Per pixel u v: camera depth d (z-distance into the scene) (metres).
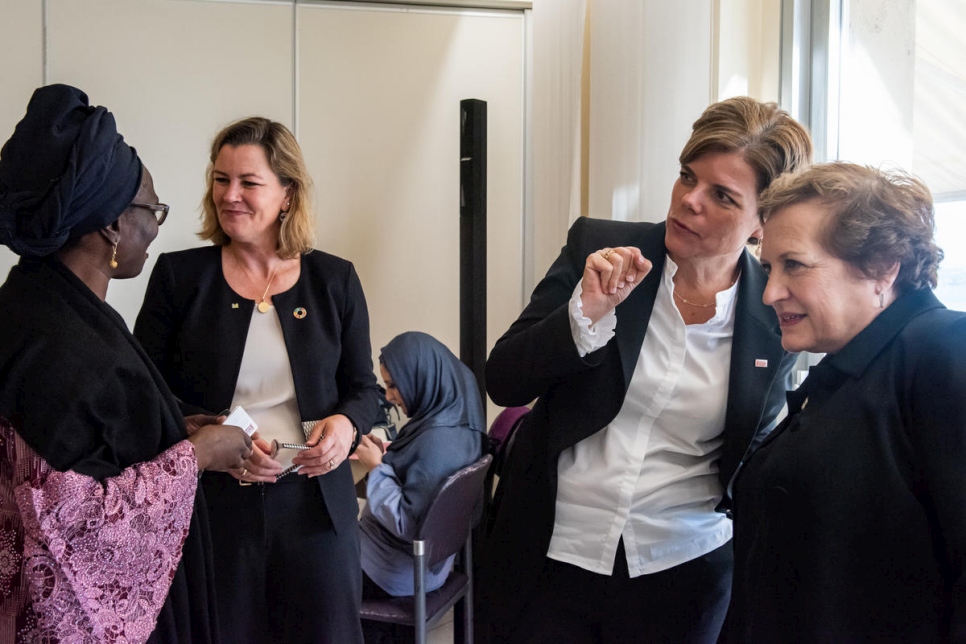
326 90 3.20
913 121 1.72
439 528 1.99
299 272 1.76
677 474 1.32
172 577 1.13
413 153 3.26
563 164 2.84
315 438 1.63
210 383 1.63
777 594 0.96
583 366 1.20
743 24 2.08
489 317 3.36
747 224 1.19
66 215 1.06
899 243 0.91
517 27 3.29
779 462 0.97
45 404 1.01
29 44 2.96
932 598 0.84
